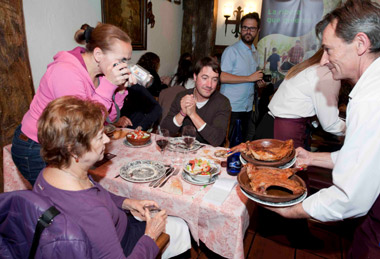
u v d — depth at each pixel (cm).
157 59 311
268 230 193
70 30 256
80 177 86
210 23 488
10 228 71
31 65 221
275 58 465
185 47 514
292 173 101
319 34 88
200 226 113
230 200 112
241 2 518
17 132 133
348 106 83
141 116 249
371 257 86
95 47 118
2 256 73
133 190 122
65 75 114
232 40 540
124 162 145
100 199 87
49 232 66
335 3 417
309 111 158
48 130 75
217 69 175
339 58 81
